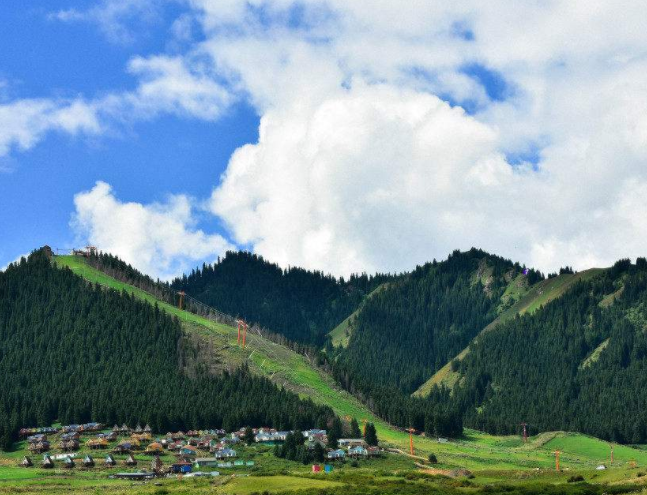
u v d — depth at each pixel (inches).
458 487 7593.5
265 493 7121.1
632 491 6441.9
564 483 7642.7
